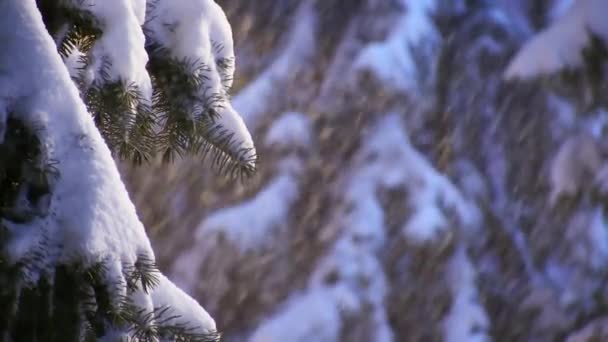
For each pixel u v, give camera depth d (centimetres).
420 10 1777
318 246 1605
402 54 1703
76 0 431
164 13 471
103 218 373
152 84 471
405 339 1608
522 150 1811
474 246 1689
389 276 1606
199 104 471
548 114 1811
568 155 1680
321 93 1688
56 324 371
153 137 475
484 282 1694
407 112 1700
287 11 1758
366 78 1673
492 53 1856
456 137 1775
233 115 488
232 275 1584
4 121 368
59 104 376
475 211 1725
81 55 438
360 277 1582
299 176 1639
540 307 1730
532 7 1997
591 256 1714
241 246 1582
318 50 1727
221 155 489
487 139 1812
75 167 374
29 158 369
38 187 371
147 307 388
